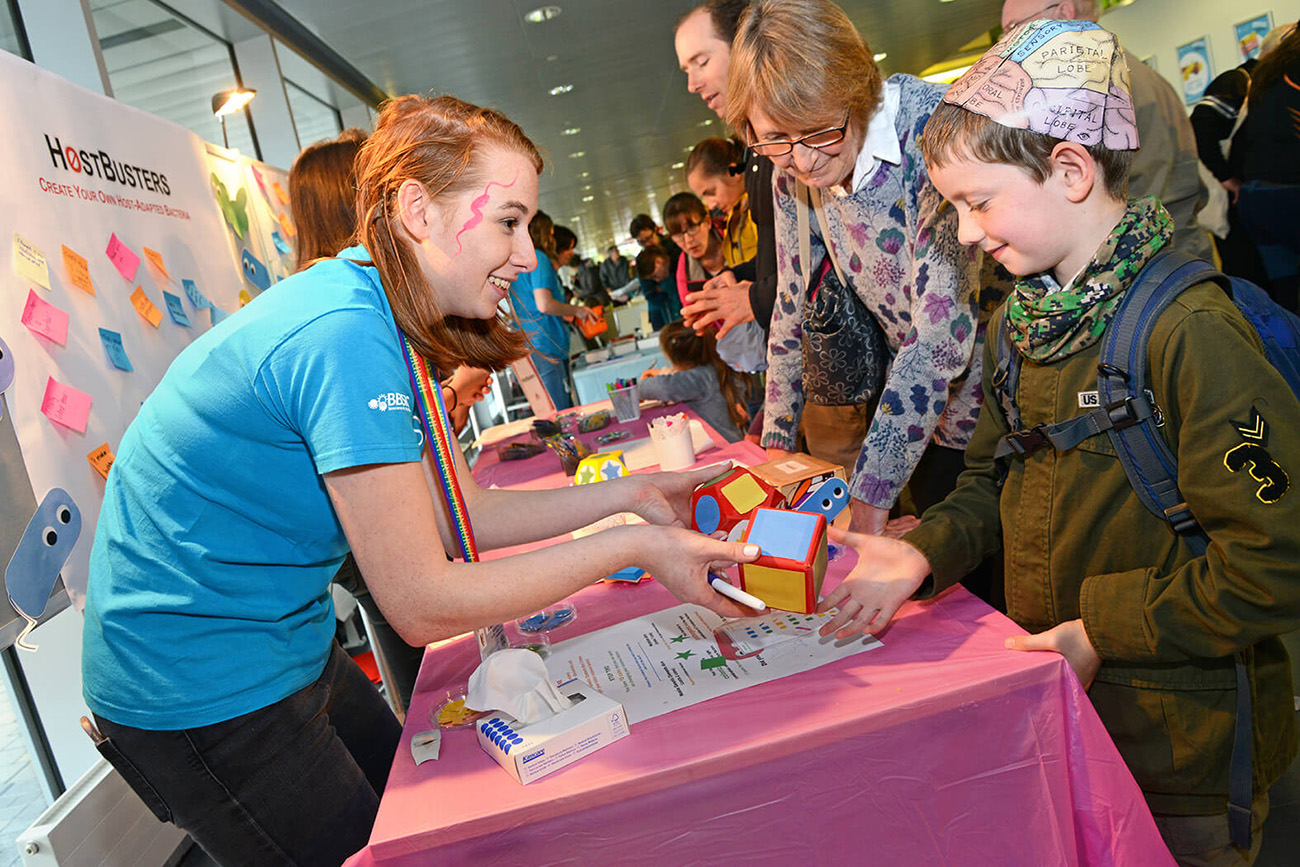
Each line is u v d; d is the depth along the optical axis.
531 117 8.35
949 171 1.00
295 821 1.03
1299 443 0.85
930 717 0.83
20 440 1.57
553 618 1.21
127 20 3.31
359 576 2.06
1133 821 0.87
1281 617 0.84
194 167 2.53
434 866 0.80
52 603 1.58
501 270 0.98
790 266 1.84
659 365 4.76
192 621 0.96
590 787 0.79
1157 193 2.58
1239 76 3.26
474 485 1.26
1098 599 0.97
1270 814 1.51
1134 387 0.94
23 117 1.75
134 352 1.98
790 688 0.90
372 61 5.58
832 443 2.38
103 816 1.90
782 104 1.35
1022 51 0.95
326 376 0.85
